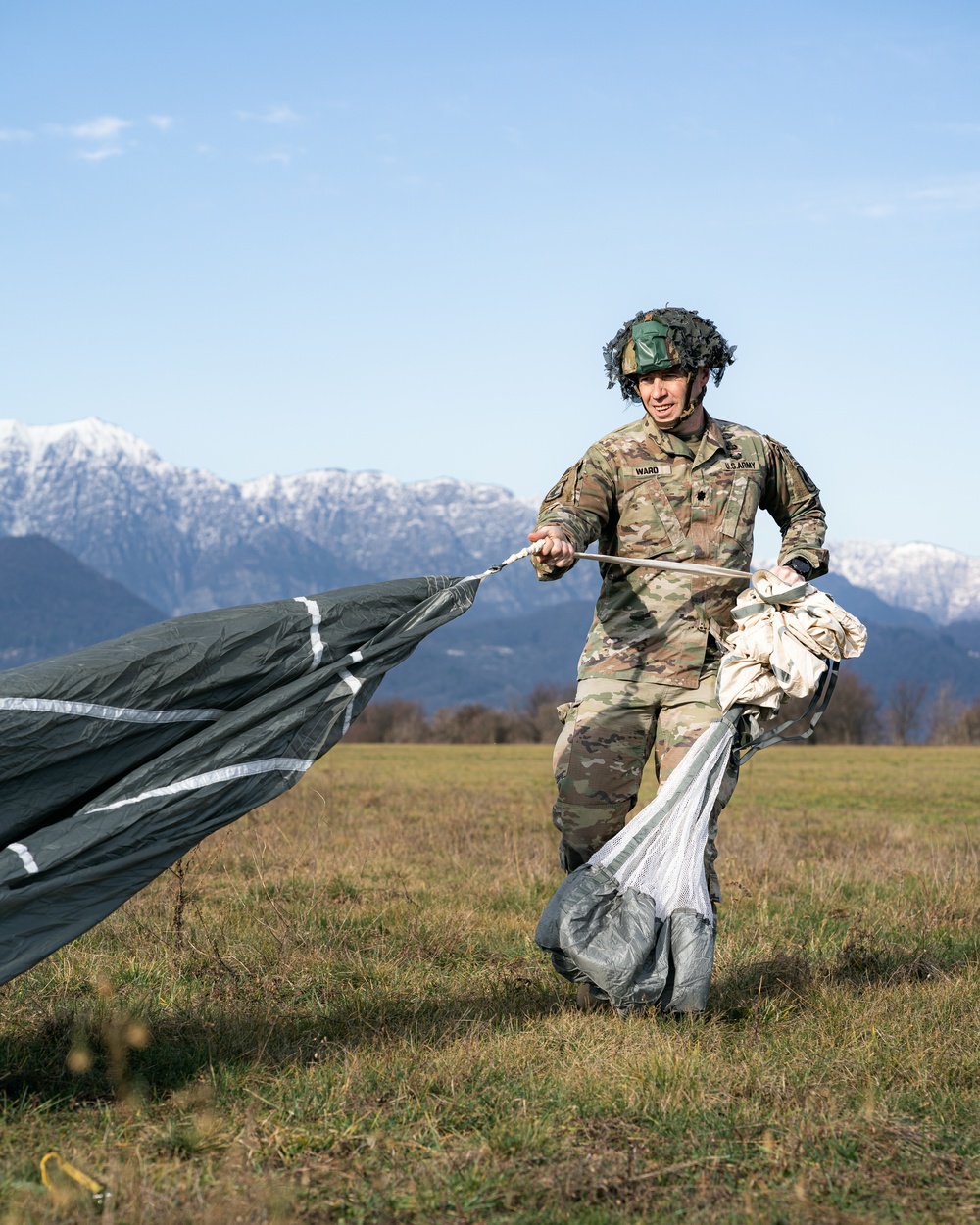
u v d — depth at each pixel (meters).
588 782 5.01
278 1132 3.45
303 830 12.53
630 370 4.96
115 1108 3.66
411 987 5.40
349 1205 3.05
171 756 3.86
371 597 4.28
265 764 4.00
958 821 18.56
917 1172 3.31
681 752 4.90
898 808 22.12
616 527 5.12
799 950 6.41
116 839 3.72
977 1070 4.19
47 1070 4.02
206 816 3.88
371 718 114.88
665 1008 4.64
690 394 4.98
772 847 11.84
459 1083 3.93
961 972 5.86
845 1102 3.83
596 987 4.67
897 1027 4.62
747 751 4.98
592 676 5.12
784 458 5.29
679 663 5.00
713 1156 3.37
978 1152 3.47
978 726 122.19
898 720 126.00
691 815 4.76
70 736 3.69
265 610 4.07
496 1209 3.07
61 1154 3.27
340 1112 3.63
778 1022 4.86
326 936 6.45
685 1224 3.01
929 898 8.40
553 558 4.75
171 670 3.85
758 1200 3.11
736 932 6.84
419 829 13.26
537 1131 3.50
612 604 5.13
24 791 3.70
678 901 4.70
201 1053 4.20
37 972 5.40
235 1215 2.89
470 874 9.28
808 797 25.94
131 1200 2.96
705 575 5.00
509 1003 5.14
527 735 108.94
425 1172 3.24
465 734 108.94
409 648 4.33
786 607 4.87
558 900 4.73
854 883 9.24
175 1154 3.34
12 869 3.56
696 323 4.86
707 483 5.04
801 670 4.71
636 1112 3.71
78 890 3.67
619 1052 4.23
